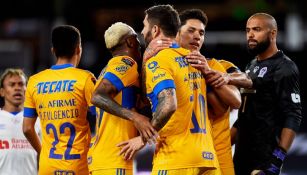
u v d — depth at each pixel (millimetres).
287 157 31328
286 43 49375
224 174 16328
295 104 16969
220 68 16438
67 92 16938
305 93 35375
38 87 17328
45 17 54656
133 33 16172
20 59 50500
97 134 16031
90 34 53562
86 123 17312
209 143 15078
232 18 54375
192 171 14516
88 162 16125
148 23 15219
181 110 14672
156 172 14797
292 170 31094
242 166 17766
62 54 17359
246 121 17703
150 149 30938
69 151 16984
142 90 15531
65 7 52469
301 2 51000
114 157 15594
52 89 17094
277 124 17344
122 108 14836
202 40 16516
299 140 31844
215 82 15320
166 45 14852
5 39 53969
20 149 21109
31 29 53812
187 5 55500
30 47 52719
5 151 20953
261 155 17344
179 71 14680
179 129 14656
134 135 15758
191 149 14578
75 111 16969
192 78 15031
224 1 55406
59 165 17000
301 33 51125
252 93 17609
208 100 16000
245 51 43875
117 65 15484
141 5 56562
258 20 17469
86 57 49719
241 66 42875
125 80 15469
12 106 21375
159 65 14461
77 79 16969
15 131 21156
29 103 17766
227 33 50219
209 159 14789
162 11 15109
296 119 16891
